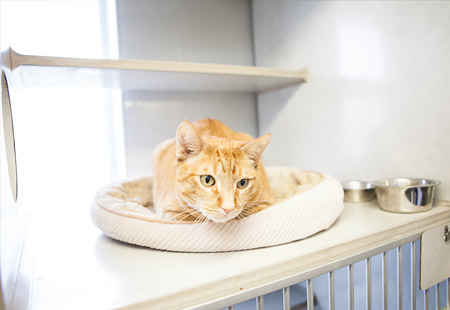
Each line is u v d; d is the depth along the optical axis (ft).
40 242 3.24
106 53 5.24
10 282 1.74
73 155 5.35
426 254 3.16
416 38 3.69
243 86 5.78
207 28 6.04
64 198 5.34
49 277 2.36
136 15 5.39
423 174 3.77
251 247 2.70
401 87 3.90
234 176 2.70
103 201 3.40
